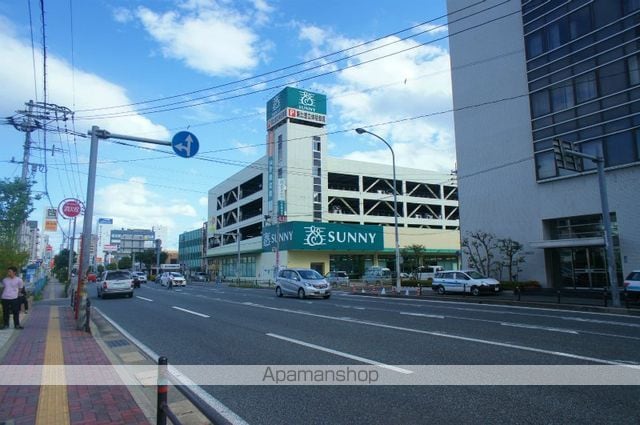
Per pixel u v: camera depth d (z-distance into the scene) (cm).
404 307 1920
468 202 3284
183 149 1488
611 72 2395
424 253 5569
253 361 830
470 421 505
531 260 2831
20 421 499
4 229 2316
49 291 3953
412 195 6975
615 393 599
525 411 534
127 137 1441
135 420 505
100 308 2008
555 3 2703
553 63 2714
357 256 5753
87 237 1357
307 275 2661
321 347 954
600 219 2514
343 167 5994
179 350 959
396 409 552
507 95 3030
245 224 6600
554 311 1736
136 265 10475
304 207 5541
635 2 2283
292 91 5603
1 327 1273
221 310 1802
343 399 596
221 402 593
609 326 1259
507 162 3014
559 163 1848
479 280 2616
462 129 3356
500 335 1093
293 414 543
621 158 2348
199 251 9662
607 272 2467
